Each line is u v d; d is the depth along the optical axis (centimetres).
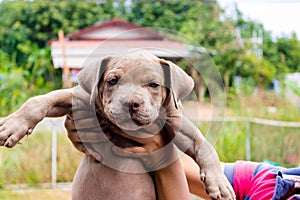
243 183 218
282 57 1131
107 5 1252
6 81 772
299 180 197
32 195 571
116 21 1099
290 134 712
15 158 620
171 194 191
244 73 1019
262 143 728
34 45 1037
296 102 901
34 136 639
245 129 730
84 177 187
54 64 909
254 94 930
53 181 621
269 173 215
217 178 176
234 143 711
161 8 1258
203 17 1215
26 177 616
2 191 586
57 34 1176
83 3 1220
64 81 840
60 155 636
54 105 176
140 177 188
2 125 166
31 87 849
